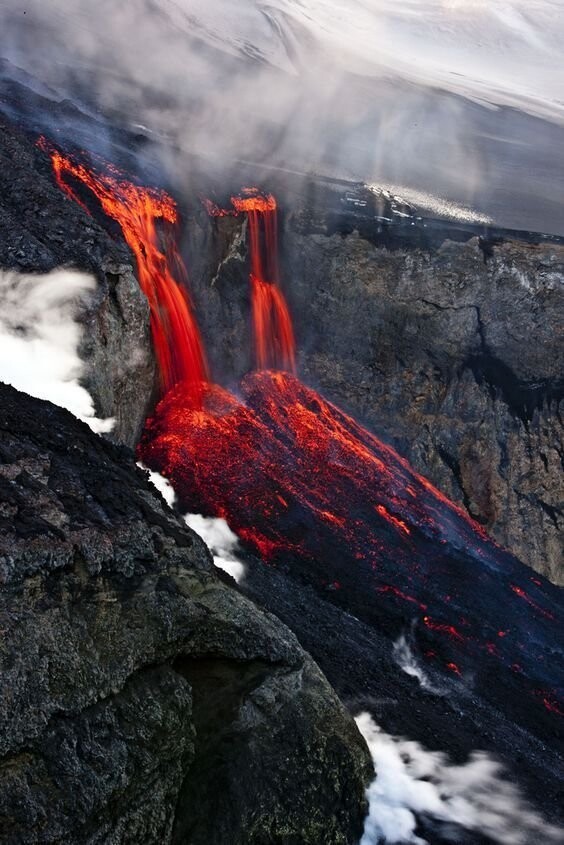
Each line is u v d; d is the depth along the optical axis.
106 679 8.09
